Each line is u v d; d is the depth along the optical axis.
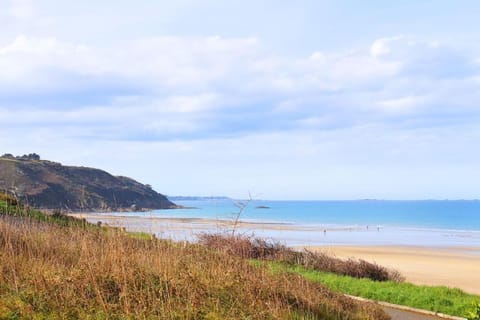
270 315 8.83
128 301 8.23
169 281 9.26
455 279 24.64
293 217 104.00
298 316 9.33
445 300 13.57
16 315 7.35
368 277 19.61
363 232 63.47
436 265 30.30
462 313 12.34
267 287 10.24
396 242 48.44
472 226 80.19
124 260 9.72
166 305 8.34
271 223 76.50
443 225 83.00
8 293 8.08
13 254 9.76
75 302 8.00
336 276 17.56
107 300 8.34
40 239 11.59
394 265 30.02
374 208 184.12
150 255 10.62
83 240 10.98
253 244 20.47
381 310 11.91
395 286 15.81
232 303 8.93
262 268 12.06
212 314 8.20
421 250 40.22
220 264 11.04
